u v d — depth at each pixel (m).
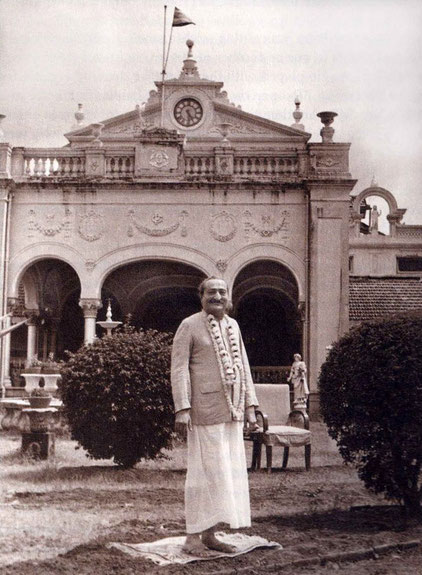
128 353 9.91
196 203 20.64
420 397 6.64
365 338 6.95
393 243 36.75
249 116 31.91
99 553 5.42
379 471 7.02
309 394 19.56
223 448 5.51
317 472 10.41
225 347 5.70
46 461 10.70
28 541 5.92
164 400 9.86
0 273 20.42
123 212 20.72
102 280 20.64
